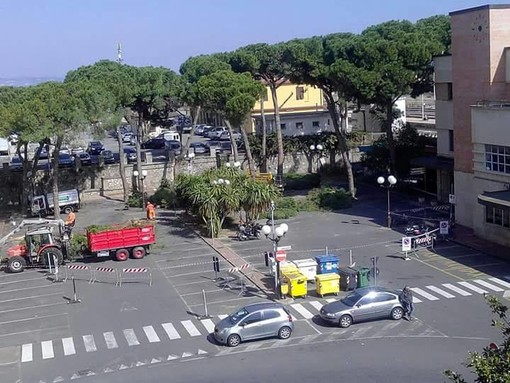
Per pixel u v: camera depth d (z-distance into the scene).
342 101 67.19
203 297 34.03
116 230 42.19
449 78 51.97
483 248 40.56
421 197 55.84
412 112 91.19
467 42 44.44
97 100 53.69
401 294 29.77
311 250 41.91
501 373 13.09
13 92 60.69
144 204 60.00
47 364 27.02
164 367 25.95
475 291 32.84
